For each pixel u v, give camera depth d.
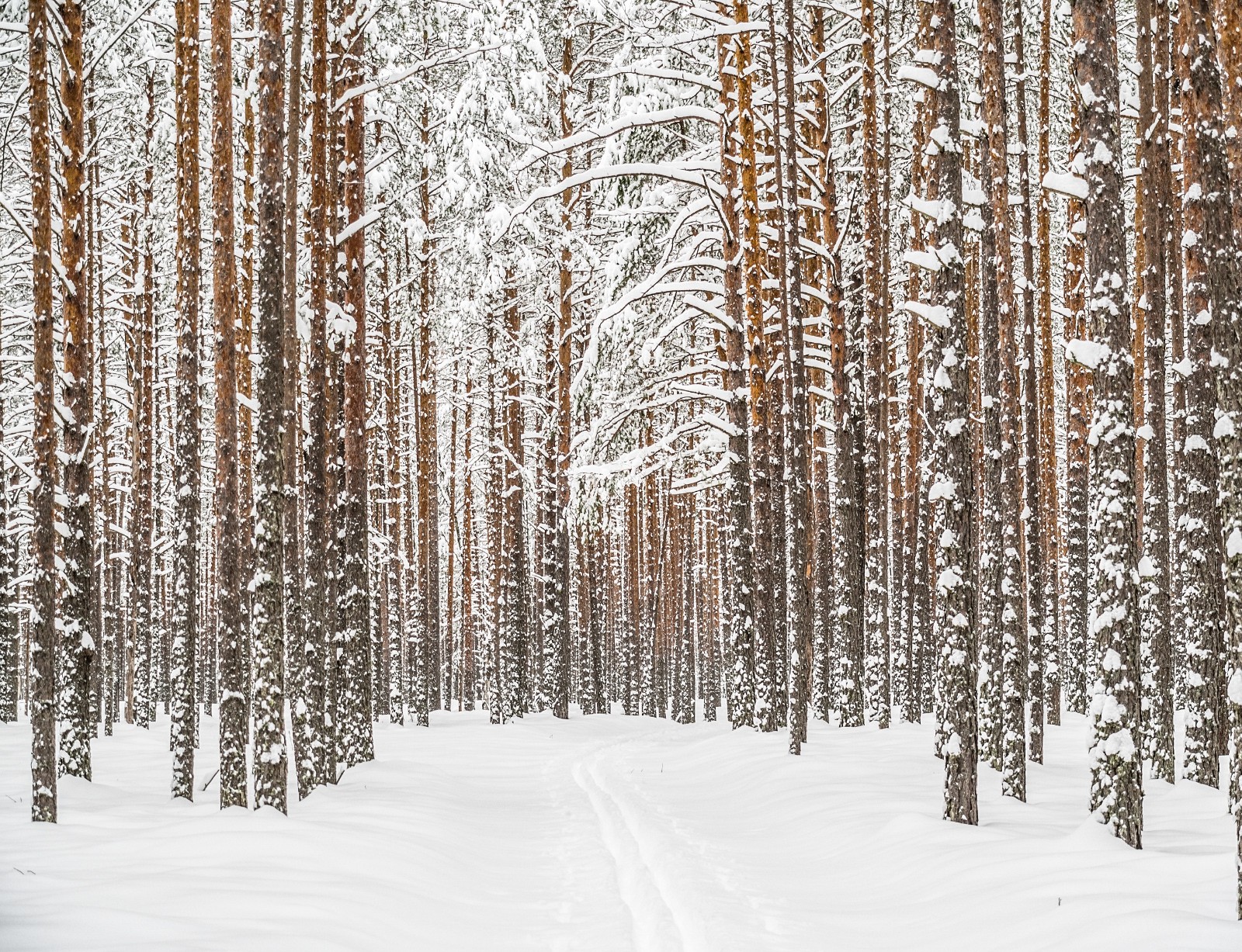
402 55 22.80
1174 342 17.70
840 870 10.63
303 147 19.09
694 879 9.94
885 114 23.61
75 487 17.14
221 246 13.11
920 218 23.23
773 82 20.84
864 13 22.19
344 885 9.14
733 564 21.98
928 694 26.17
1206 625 14.10
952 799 11.24
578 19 26.38
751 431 21.97
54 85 16.83
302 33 16.08
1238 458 7.71
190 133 14.55
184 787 14.65
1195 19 10.06
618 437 23.61
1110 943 6.75
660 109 21.83
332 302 18.94
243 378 22.56
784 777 15.78
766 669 20.84
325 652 16.09
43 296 13.07
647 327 23.12
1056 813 11.96
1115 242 10.16
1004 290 18.41
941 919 8.27
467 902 9.56
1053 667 23.66
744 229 20.66
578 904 9.55
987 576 15.44
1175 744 18.16
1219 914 7.16
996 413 14.71
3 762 19.33
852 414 24.03
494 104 22.00
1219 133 9.88
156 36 23.66
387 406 34.28
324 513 16.36
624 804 15.38
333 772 16.58
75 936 6.96
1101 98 10.27
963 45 21.84
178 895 8.31
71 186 17.30
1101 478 10.04
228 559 12.98
